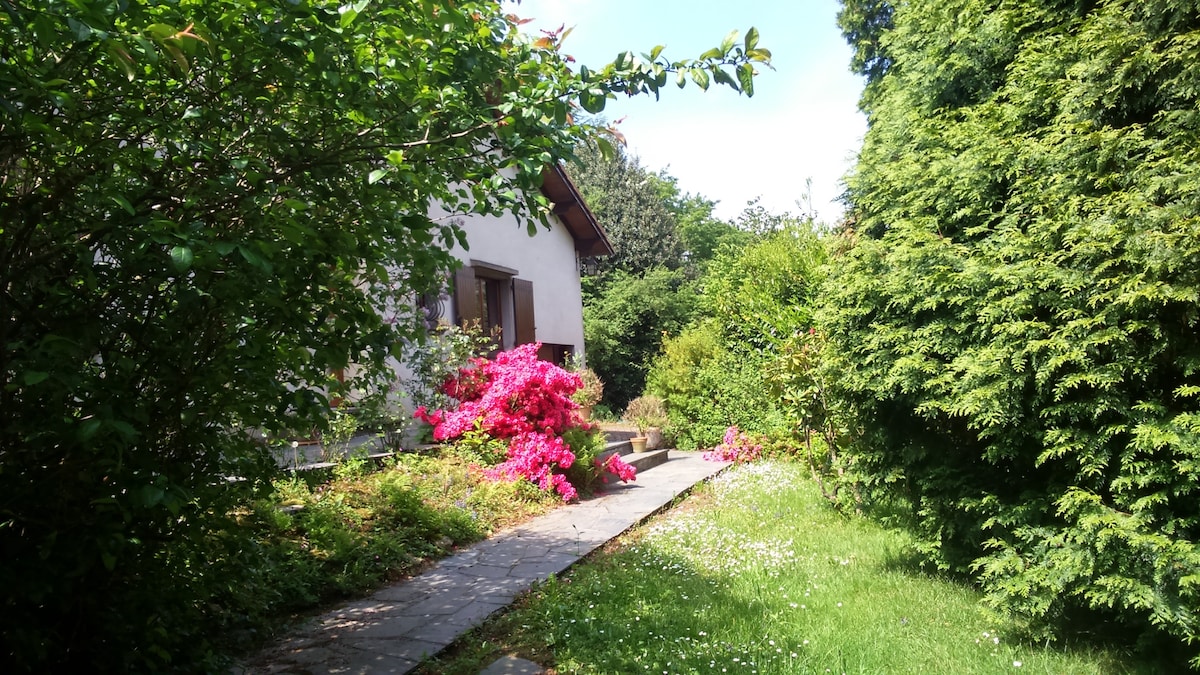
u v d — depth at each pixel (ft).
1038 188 13.12
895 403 14.97
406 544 18.22
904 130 19.19
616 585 15.74
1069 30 15.25
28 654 8.46
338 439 22.27
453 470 24.07
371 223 10.54
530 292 41.96
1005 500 13.29
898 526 16.74
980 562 12.92
